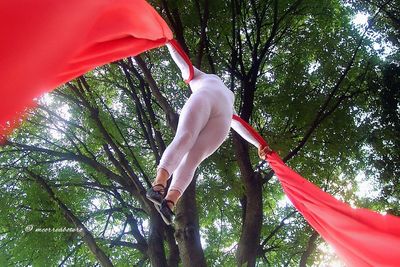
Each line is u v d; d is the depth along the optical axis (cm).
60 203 1022
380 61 1319
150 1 1055
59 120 1111
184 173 429
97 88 1288
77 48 214
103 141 1070
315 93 1257
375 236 411
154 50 1230
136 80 1256
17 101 192
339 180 1359
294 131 1250
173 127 898
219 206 1284
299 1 1191
